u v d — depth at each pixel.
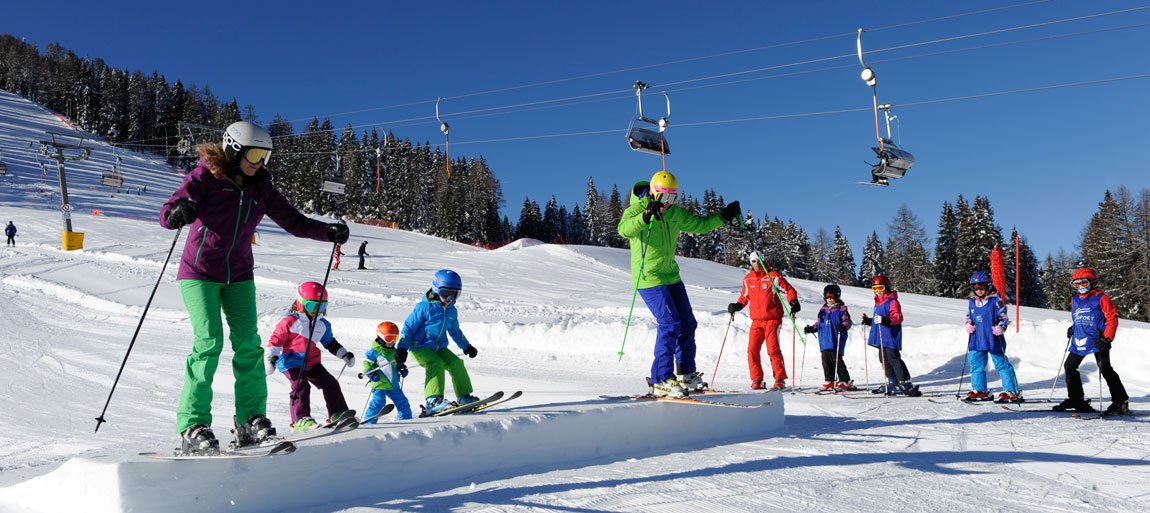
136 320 16.20
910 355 10.82
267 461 3.32
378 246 36.94
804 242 76.50
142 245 30.59
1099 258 51.66
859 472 4.17
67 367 10.87
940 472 4.20
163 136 96.88
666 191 5.18
